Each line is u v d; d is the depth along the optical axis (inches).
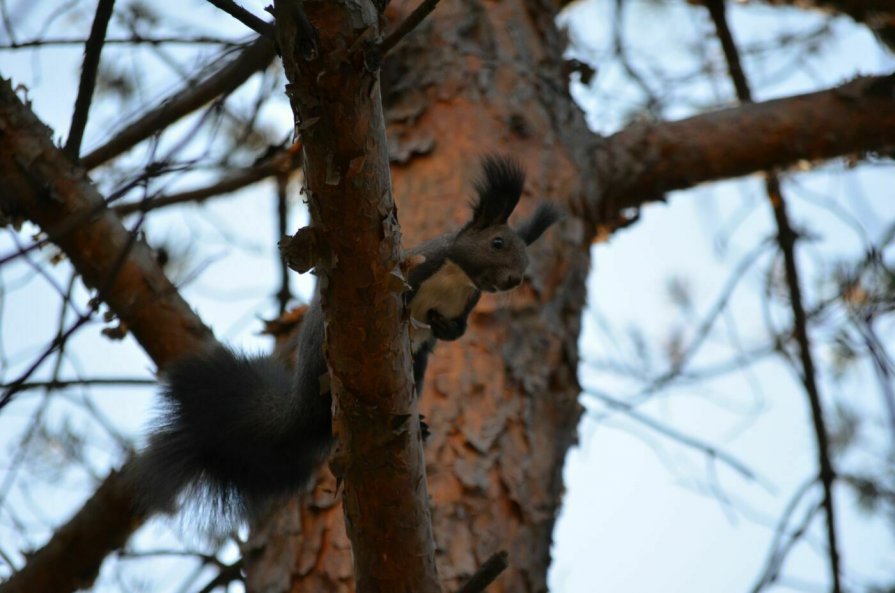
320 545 365.7
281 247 225.1
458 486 370.6
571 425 403.2
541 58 462.0
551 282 418.3
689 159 466.9
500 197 387.9
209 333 391.5
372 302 227.8
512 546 367.9
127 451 412.5
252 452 352.2
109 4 279.0
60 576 390.9
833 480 464.8
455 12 455.5
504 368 394.6
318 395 345.1
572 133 453.7
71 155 350.6
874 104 477.7
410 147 429.7
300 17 194.1
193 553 400.5
